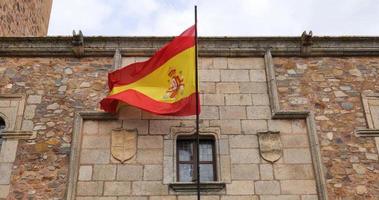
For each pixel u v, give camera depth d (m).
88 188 8.45
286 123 9.23
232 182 8.52
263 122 9.25
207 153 9.02
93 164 8.70
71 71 9.99
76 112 9.30
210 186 8.43
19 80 9.84
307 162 8.77
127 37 10.26
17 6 13.27
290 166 8.72
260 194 8.42
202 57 10.16
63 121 9.28
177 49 9.34
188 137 9.09
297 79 9.93
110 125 9.16
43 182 8.55
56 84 9.80
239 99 9.57
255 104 9.51
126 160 8.73
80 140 8.96
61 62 10.12
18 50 10.16
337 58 10.30
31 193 8.43
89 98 9.62
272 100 9.48
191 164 8.88
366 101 9.65
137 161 8.73
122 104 9.31
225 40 10.28
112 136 9.00
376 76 10.05
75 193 8.38
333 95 9.73
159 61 9.44
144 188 8.45
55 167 8.71
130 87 9.30
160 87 9.26
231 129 9.15
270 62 10.02
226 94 9.63
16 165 8.72
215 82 9.80
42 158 8.81
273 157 8.79
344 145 9.05
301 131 9.14
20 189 8.47
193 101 8.73
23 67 10.03
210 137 9.11
